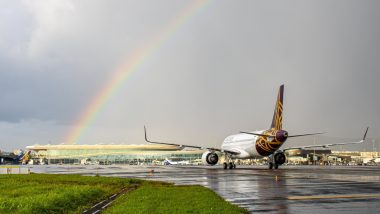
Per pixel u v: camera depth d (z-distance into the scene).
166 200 21.48
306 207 19.28
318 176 46.28
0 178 46.12
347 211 17.88
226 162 79.69
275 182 36.50
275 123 67.62
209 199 21.70
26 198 21.89
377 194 24.91
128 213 16.77
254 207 19.45
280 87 67.06
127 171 70.81
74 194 23.58
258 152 69.94
